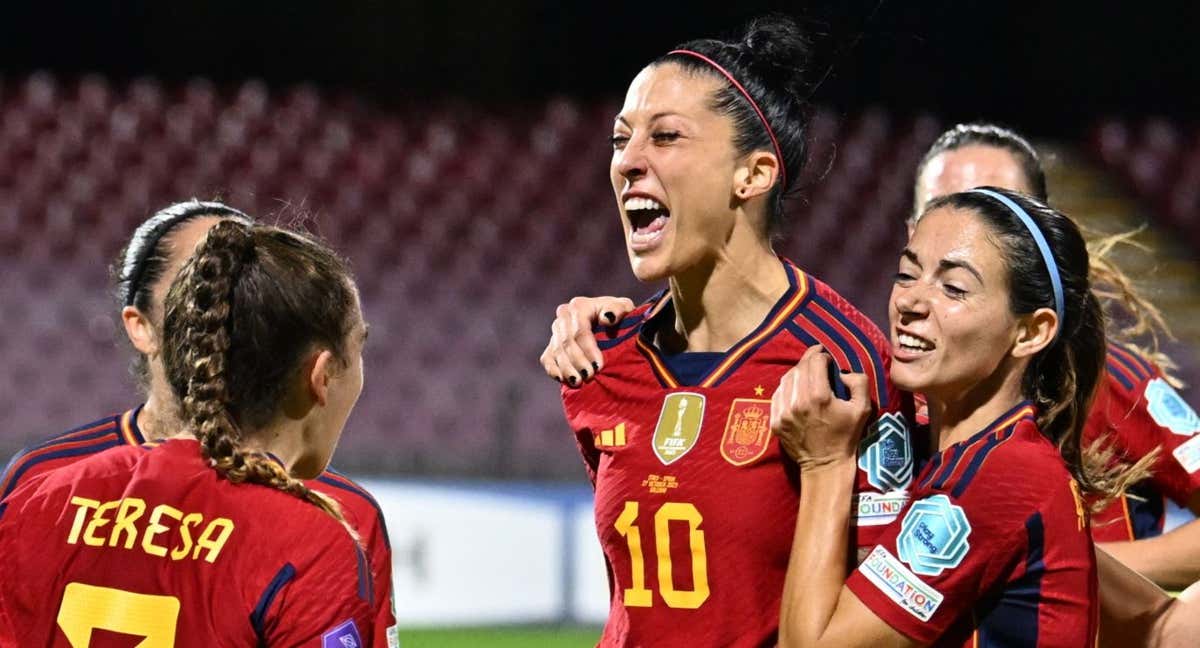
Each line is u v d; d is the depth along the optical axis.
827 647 7.88
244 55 42.41
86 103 39.66
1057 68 42.75
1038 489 7.96
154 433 9.32
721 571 8.46
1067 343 8.59
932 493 8.10
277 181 39.31
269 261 7.50
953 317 8.17
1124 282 11.27
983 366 8.27
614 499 8.77
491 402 33.50
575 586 26.25
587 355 9.12
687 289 9.00
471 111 41.88
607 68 42.72
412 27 42.56
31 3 41.22
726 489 8.44
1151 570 10.25
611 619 9.11
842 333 8.69
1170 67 43.22
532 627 25.89
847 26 33.84
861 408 8.20
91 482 7.61
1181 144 43.19
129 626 7.16
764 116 8.72
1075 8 42.44
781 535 8.44
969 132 11.96
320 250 7.80
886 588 7.95
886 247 39.94
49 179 37.97
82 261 36.25
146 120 39.69
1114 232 40.59
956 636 8.24
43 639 7.26
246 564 7.18
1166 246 40.91
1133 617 9.20
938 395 8.44
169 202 38.38
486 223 39.19
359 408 33.06
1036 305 8.27
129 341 9.59
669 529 8.55
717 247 8.82
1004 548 7.92
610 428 8.96
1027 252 8.21
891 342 8.93
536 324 35.91
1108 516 11.32
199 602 7.14
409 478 28.39
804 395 8.05
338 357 7.73
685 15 41.38
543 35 42.66
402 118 41.38
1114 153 42.72
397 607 25.27
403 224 38.75
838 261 39.38
